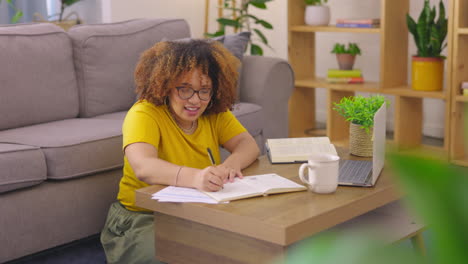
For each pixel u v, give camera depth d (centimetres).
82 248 214
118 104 279
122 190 179
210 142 171
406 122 352
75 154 205
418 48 340
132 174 175
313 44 396
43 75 250
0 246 190
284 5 457
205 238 130
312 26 373
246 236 121
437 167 19
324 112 455
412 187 19
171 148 162
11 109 238
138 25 293
